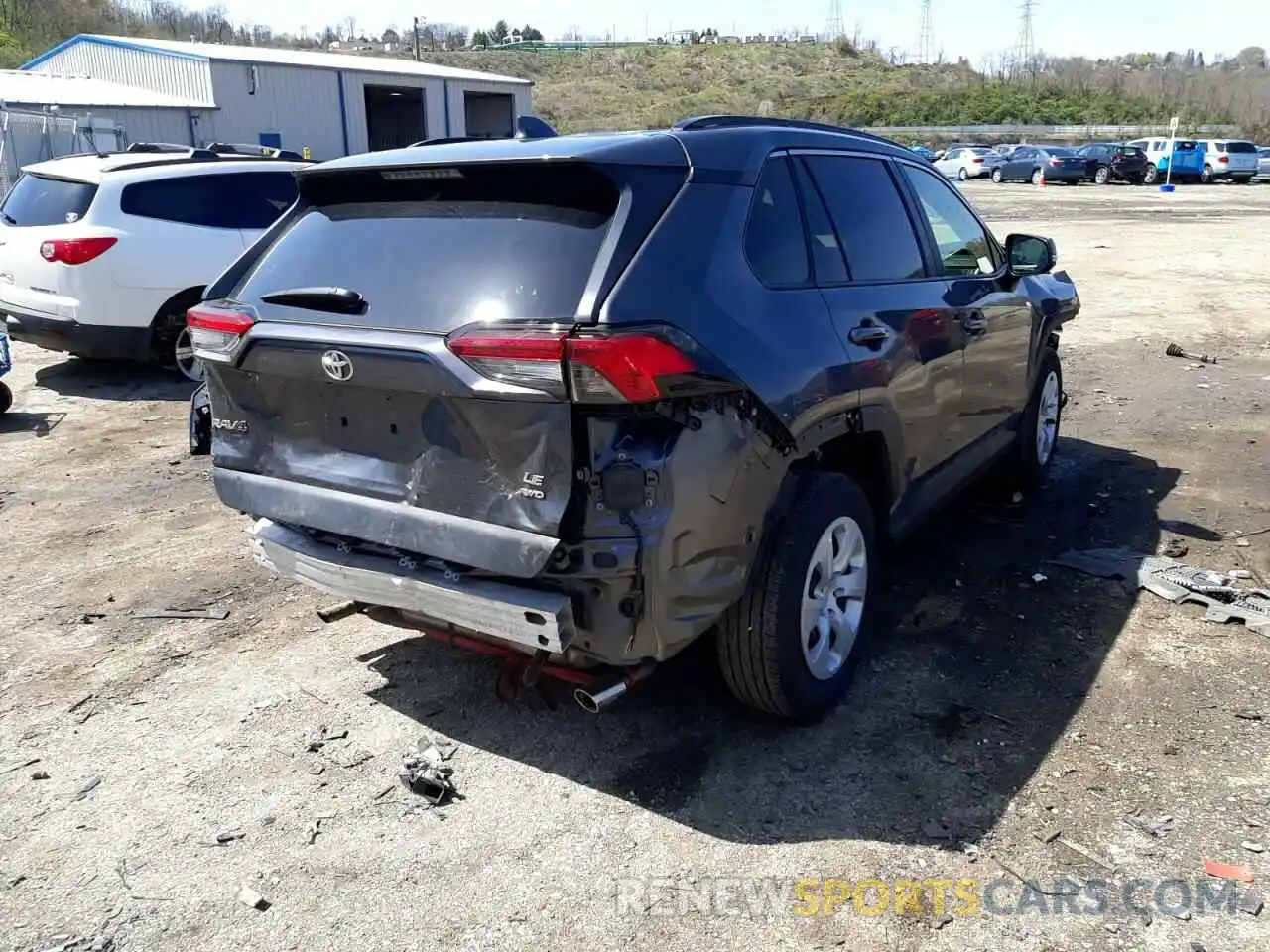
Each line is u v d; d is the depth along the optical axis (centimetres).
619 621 288
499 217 312
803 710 357
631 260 290
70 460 705
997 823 312
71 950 270
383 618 362
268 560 355
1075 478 640
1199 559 510
